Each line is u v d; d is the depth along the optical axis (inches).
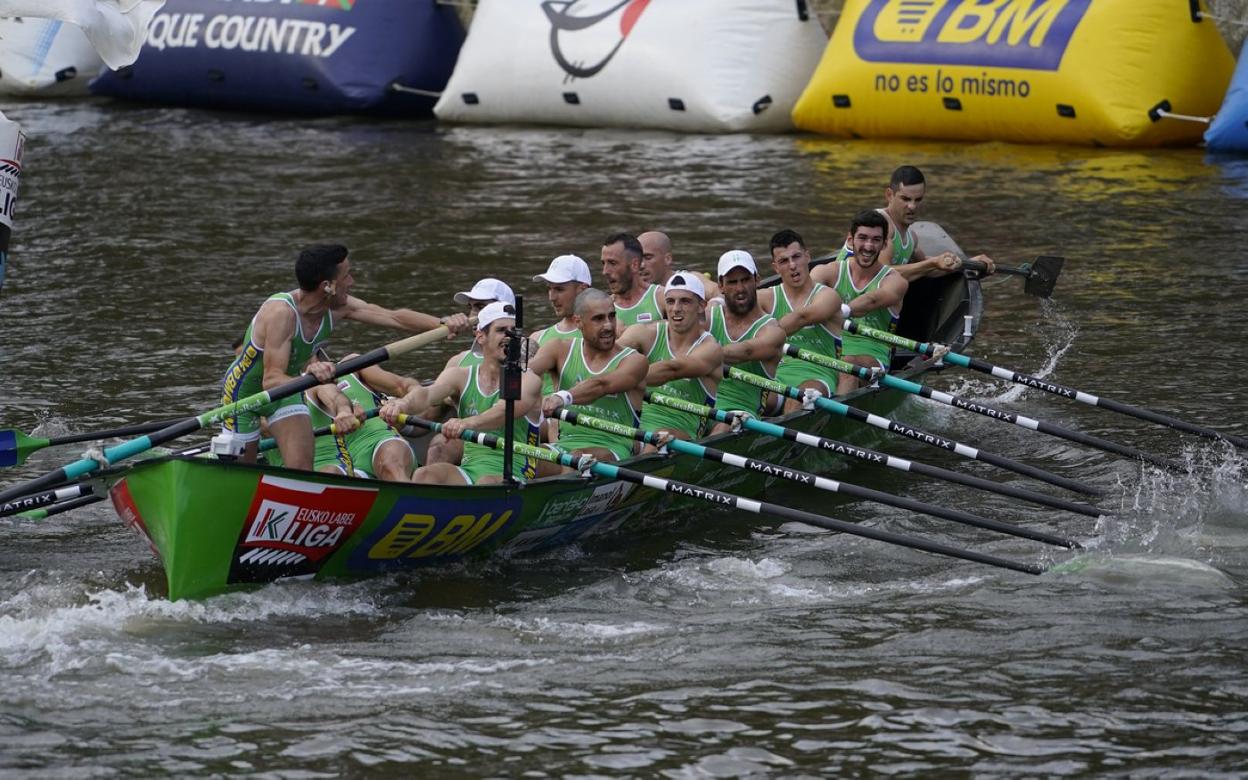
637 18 3683.6
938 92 3336.6
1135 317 2097.7
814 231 2620.6
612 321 1411.2
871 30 3432.6
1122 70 3154.5
